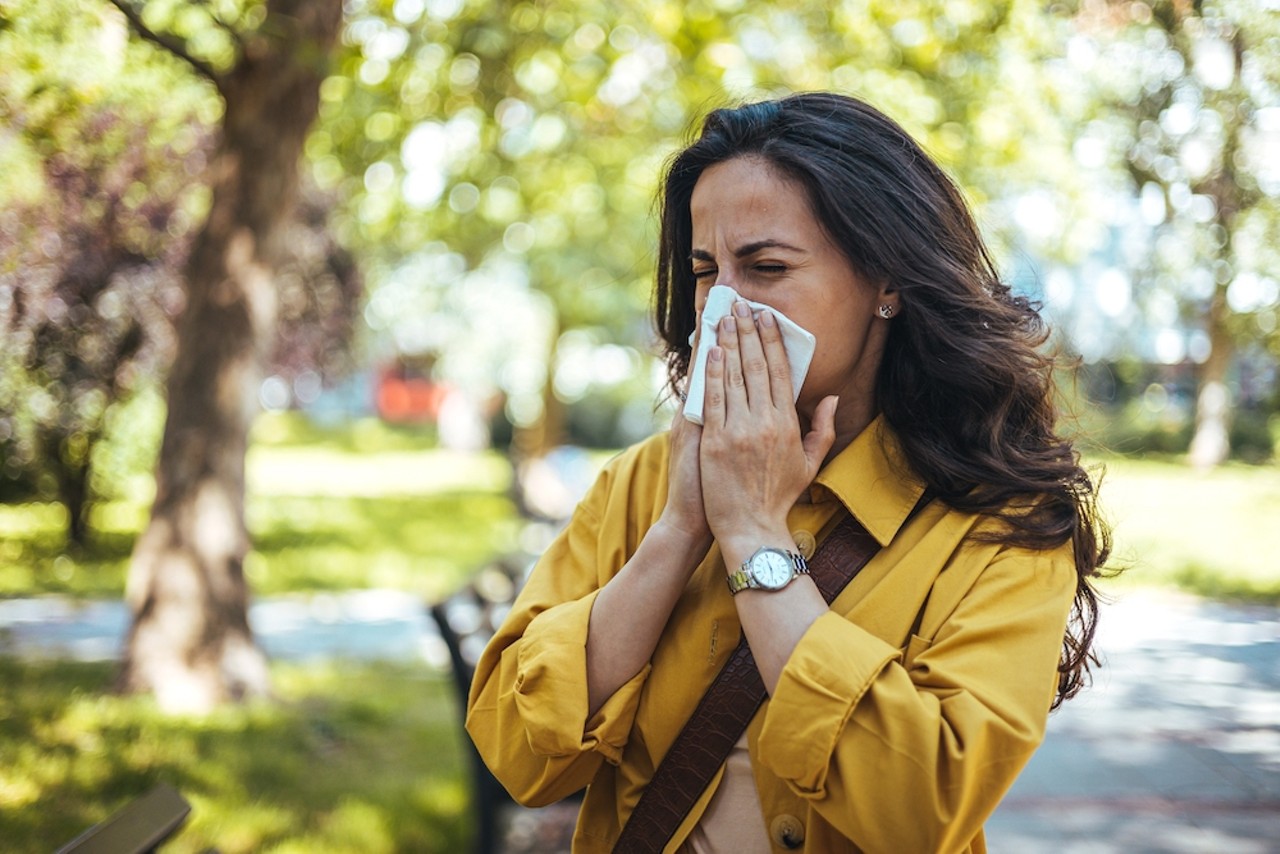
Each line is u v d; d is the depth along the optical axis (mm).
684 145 2014
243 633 6148
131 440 10906
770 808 1506
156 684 5859
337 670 7168
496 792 3990
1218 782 4934
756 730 1524
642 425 34406
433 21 6855
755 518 1502
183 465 6035
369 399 42406
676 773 1547
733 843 1534
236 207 6105
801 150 1563
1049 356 1765
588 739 1542
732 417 1526
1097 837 4324
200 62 5621
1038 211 8680
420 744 5633
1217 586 9203
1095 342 12250
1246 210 6887
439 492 19766
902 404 1639
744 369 1542
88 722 5094
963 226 1715
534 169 10820
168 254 7926
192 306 6160
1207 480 13906
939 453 1567
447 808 4695
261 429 30047
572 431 34750
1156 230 8281
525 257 17875
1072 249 8922
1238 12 5945
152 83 6176
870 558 1575
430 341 23906
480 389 25484
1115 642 7676
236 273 6113
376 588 10875
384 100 7824
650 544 1564
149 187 7066
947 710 1383
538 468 17750
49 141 5012
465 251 16641
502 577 5340
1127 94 6992
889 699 1368
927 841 1346
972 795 1374
